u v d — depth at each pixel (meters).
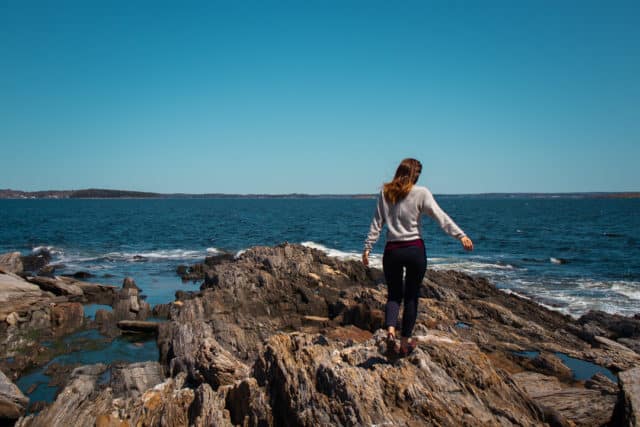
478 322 12.73
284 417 4.71
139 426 5.78
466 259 30.36
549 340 11.37
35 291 14.64
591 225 65.69
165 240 43.53
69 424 6.31
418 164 4.43
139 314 14.43
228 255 27.16
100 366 9.80
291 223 70.31
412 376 4.77
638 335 12.06
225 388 5.67
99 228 56.88
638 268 26.59
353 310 12.90
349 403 4.27
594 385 7.24
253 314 14.35
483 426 4.17
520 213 104.81
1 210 110.06
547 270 25.69
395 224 4.32
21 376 9.77
